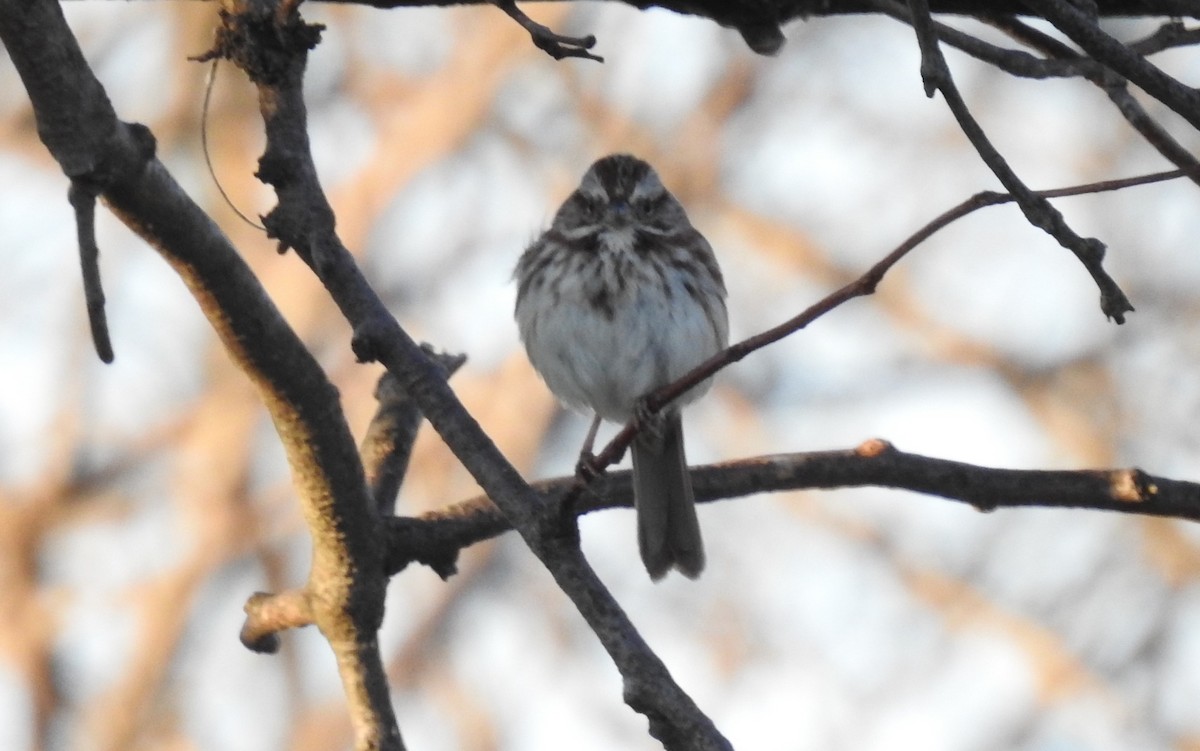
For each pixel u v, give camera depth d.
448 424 7.61
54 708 18.97
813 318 6.86
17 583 19.38
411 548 9.09
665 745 6.88
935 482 8.95
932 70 6.79
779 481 9.05
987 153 6.77
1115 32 13.71
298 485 8.70
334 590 9.05
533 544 7.34
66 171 7.11
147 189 7.28
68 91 6.89
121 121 7.28
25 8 6.66
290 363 8.09
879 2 9.63
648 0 10.26
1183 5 8.88
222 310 7.82
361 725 9.25
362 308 7.82
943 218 6.72
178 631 18.95
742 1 10.02
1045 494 8.88
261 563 19.22
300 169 7.93
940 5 10.12
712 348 12.41
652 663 7.00
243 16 7.92
